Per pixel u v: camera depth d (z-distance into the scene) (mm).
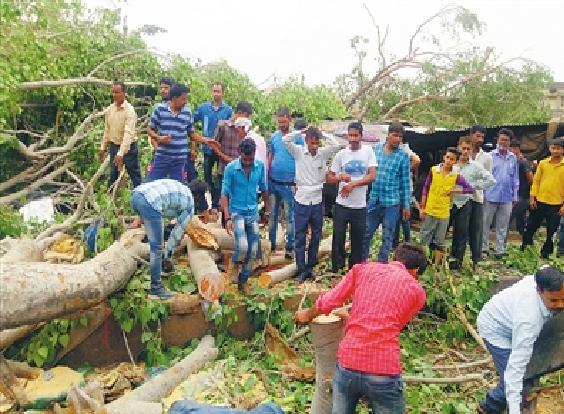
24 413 4629
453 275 7043
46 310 4508
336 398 3824
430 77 15789
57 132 10078
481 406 4637
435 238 6812
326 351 4207
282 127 6855
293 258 6914
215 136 7688
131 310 5551
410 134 9031
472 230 7160
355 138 6055
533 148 9164
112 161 7539
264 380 5203
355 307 3801
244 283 6000
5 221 7512
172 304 5637
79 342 5484
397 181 6340
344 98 16875
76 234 7195
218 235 6516
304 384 5211
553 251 8305
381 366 3619
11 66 8133
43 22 8828
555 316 4457
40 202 8391
